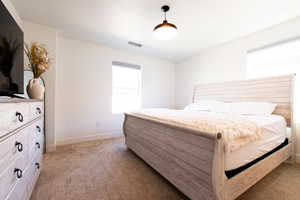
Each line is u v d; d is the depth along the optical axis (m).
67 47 2.94
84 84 3.14
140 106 4.04
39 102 1.52
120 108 3.74
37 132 1.43
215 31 2.56
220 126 1.15
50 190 1.41
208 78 3.53
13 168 0.84
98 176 1.69
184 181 1.25
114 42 3.15
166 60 4.50
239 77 2.85
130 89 3.90
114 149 2.64
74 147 2.72
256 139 1.26
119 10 2.01
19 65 1.42
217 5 1.86
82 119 3.12
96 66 3.29
